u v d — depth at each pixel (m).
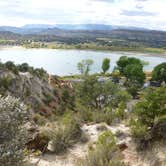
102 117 10.83
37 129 7.95
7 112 5.65
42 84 35.03
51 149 7.61
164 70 72.94
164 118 7.56
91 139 8.59
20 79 31.36
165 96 8.19
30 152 6.70
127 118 10.98
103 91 26.78
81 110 12.74
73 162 6.87
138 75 69.56
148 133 7.40
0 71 30.02
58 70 115.62
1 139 5.50
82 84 28.50
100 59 167.12
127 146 7.38
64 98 33.66
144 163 6.45
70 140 8.24
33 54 193.62
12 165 5.22
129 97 26.17
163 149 6.87
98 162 5.97
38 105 28.52
